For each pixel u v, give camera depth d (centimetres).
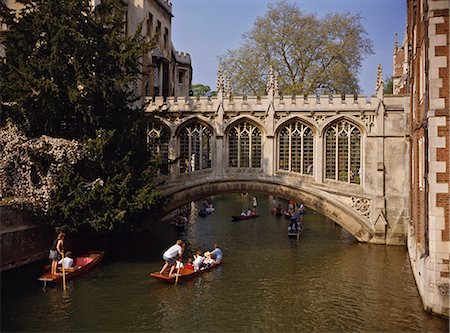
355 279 1914
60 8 2038
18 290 1689
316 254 2389
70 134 2141
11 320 1414
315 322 1439
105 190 1973
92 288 1742
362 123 2573
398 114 2545
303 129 2650
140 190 2077
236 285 1823
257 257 2327
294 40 3812
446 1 1342
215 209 4666
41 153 1945
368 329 1371
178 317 1471
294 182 2641
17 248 1919
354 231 2609
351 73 3756
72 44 2009
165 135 2573
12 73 1997
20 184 1977
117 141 2136
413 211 2030
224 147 2694
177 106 2716
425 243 1507
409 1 2284
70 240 2216
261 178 2666
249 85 3922
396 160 2550
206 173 2711
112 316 1470
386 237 2570
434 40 1356
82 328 1366
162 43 3684
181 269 1970
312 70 3766
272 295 1706
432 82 1359
